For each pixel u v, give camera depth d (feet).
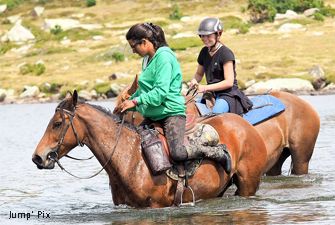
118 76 173.37
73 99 36.35
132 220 36.29
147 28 36.40
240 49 193.26
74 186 50.75
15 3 319.06
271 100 46.91
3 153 73.36
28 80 184.03
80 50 221.66
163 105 36.68
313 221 35.37
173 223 35.35
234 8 275.18
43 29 264.52
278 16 244.63
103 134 36.73
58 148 36.32
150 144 36.60
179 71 36.76
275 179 48.49
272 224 34.83
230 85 43.45
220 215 36.96
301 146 48.03
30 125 107.55
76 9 299.99
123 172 36.68
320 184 46.55
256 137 40.34
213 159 37.93
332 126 86.74
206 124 38.45
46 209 41.75
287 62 171.32
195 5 284.00
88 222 36.83
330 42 195.31
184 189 37.65
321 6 252.83
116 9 292.81
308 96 141.49
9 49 238.48
